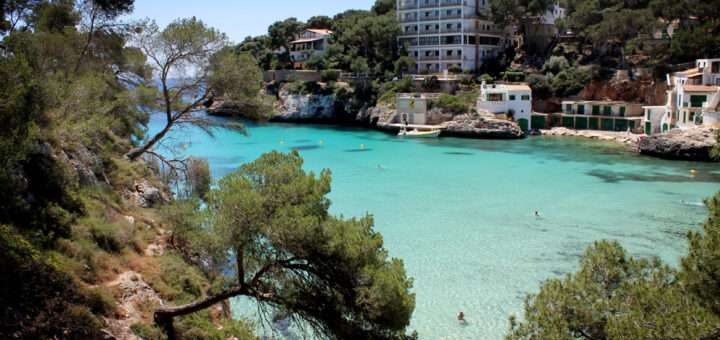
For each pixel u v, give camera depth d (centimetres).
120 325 1540
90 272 1692
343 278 1480
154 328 1628
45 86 1862
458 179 5447
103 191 2402
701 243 1313
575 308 1416
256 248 1510
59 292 1416
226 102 3095
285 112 11456
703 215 4016
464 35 10956
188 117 3231
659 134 6644
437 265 3128
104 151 2825
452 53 11156
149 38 2922
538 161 6431
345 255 1442
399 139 8594
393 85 10419
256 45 14150
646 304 1303
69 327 1345
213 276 2442
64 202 1948
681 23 9050
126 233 2114
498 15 10456
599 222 3897
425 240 3556
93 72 3080
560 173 5694
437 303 2664
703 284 1265
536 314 1497
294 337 2352
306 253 1440
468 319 2506
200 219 1553
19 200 1641
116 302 1633
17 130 1574
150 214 2597
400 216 4116
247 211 1430
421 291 2795
